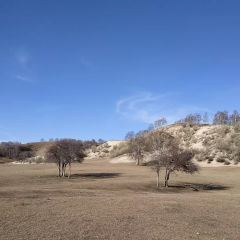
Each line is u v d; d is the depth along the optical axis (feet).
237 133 342.23
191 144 350.23
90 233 53.21
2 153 520.01
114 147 456.45
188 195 121.29
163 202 84.69
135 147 320.70
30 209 68.54
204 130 371.35
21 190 114.42
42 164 338.34
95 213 66.69
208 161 301.02
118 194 113.80
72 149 214.90
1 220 58.54
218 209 81.46
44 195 99.81
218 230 61.16
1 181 176.86
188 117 429.38
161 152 177.06
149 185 171.22
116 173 229.66
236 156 301.84
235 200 100.12
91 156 453.58
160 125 441.27
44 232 52.49
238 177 218.79
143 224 60.49
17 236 50.11
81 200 83.05
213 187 178.91
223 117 424.05
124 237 52.44
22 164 346.95
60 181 184.24
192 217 69.72
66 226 56.18
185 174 226.58
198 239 54.13
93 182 171.42
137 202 82.64
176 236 54.80
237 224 67.15
